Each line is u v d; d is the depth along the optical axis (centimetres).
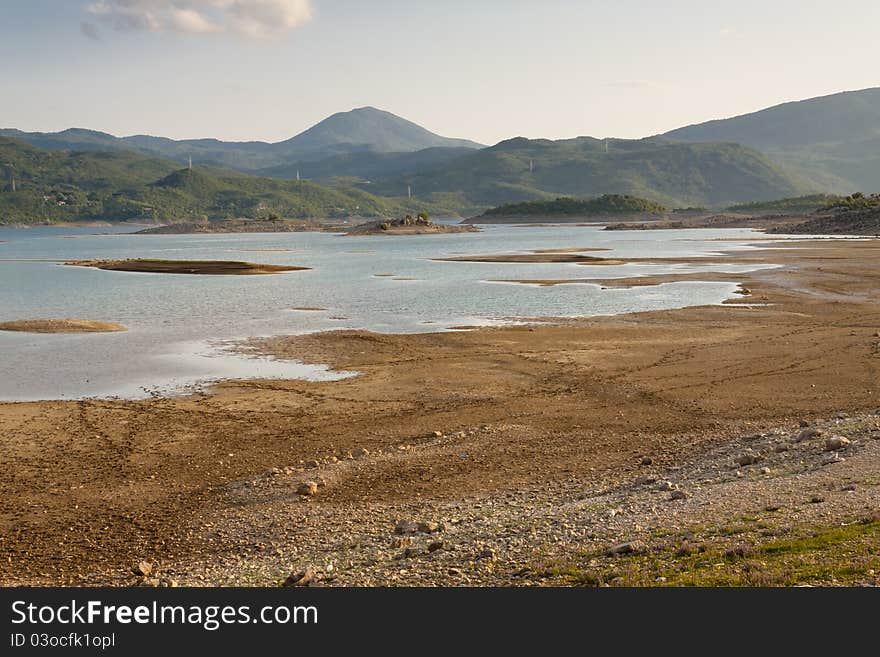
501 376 3412
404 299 6319
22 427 2655
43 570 1568
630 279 7525
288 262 11388
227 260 12119
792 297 5875
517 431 2575
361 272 9156
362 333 4534
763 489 1723
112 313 5644
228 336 4550
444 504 1912
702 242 15225
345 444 2466
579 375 3406
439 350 4031
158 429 2636
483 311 5525
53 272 9838
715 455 2197
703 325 4688
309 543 1678
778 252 10994
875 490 1571
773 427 2519
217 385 3300
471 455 2322
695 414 2742
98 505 1950
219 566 1571
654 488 1891
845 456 1897
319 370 3588
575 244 15712
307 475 2155
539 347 4072
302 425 2684
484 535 1616
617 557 1384
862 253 10312
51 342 4378
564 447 2391
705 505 1655
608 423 2656
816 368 3419
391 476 2145
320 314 5488
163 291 7225
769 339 4169
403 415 2803
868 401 2805
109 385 3319
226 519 1852
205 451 2398
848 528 1344
